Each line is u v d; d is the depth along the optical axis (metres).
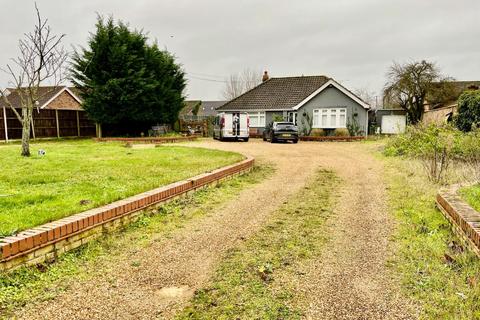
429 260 4.25
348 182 9.25
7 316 3.00
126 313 3.16
